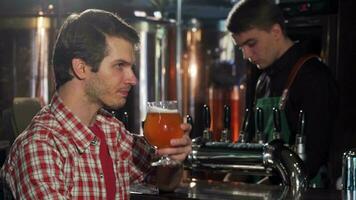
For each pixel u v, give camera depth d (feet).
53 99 5.08
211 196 5.85
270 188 6.30
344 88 11.38
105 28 4.85
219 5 13.19
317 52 12.14
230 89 13.28
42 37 11.75
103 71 4.86
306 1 11.49
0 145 6.48
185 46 13.17
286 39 8.28
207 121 6.79
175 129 5.37
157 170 6.05
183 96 13.16
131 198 6.09
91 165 4.99
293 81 7.88
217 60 13.53
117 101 4.99
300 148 6.69
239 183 6.70
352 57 11.32
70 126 4.92
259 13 8.08
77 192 4.88
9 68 11.98
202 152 6.13
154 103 5.41
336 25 11.30
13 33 11.93
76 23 4.91
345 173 6.16
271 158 5.85
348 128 11.50
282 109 7.90
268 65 8.32
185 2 13.09
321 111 7.54
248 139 7.61
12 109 6.95
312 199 5.65
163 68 12.91
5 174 4.91
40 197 4.47
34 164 4.60
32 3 11.73
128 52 4.92
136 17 12.41
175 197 5.90
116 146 5.37
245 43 8.27
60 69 4.98
